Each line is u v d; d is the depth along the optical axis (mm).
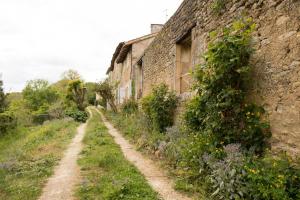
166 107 8008
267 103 3635
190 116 5457
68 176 5098
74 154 7277
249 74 3994
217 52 4133
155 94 8312
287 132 3246
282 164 3008
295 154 3096
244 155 3553
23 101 28797
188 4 7078
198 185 3994
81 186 4316
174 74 8133
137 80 15172
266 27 3680
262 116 3729
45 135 10789
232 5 4691
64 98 26656
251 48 3932
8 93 14906
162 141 6418
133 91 16281
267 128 3621
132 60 16844
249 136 3768
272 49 3545
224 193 3273
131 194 3799
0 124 12836
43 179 4922
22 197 3988
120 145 8375
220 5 5070
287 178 2836
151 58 11477
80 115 20062
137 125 10375
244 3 4281
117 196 3701
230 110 4133
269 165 3146
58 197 3977
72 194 4086
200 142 4566
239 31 4258
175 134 6340
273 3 3531
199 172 4051
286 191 2779
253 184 2990
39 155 7023
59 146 8383
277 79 3441
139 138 8438
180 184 4125
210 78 4363
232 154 3514
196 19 6488
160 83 9320
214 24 5477
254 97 3900
